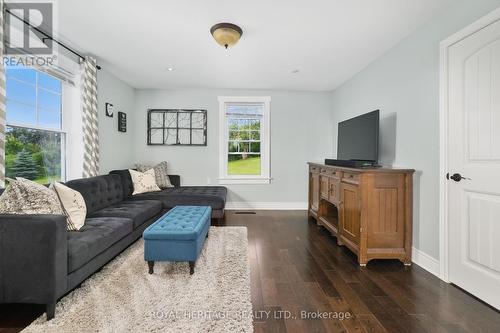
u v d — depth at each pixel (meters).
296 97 4.89
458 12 2.06
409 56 2.65
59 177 3.10
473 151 1.95
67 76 3.07
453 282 2.11
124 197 3.65
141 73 3.91
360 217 2.49
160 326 1.53
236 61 3.41
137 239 3.00
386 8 2.18
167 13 2.28
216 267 2.34
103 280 2.08
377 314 1.71
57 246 1.61
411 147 2.61
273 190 4.93
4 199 1.73
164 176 4.49
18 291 1.58
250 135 5.03
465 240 2.01
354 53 3.12
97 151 3.31
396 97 2.87
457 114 2.07
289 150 4.92
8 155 2.44
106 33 2.65
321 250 2.85
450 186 2.14
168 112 4.81
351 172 2.66
